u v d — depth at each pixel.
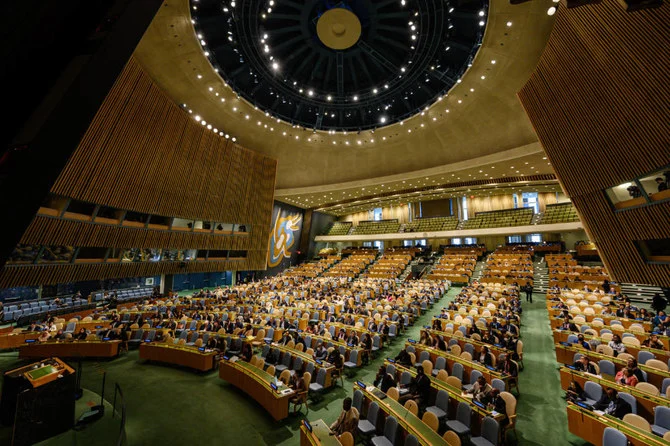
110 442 5.67
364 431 5.50
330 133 20.95
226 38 16.58
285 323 12.10
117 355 10.50
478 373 7.11
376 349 9.95
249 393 7.48
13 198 2.00
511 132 17.55
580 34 8.77
